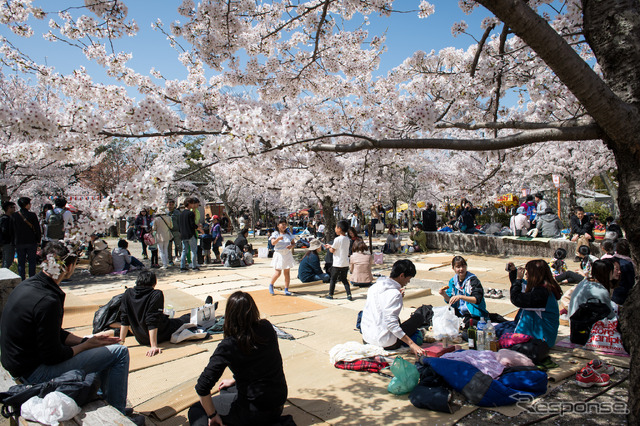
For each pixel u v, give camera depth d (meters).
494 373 3.69
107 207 3.02
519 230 13.12
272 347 2.91
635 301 2.57
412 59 5.33
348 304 6.95
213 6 4.33
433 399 3.35
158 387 3.82
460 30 5.39
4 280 4.45
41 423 2.53
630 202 2.55
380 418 3.26
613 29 2.63
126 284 8.99
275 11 5.06
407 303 7.03
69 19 4.23
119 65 4.59
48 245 2.95
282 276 9.74
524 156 6.09
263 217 38.78
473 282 5.18
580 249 7.79
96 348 3.12
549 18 4.90
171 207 11.77
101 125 3.63
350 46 5.64
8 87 12.38
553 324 4.41
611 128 2.47
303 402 3.55
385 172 12.13
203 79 5.11
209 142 3.38
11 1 4.00
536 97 4.94
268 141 3.72
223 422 2.90
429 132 3.97
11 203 8.48
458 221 18.09
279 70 5.36
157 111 3.67
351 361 4.25
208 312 5.59
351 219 20.80
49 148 3.78
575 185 19.33
